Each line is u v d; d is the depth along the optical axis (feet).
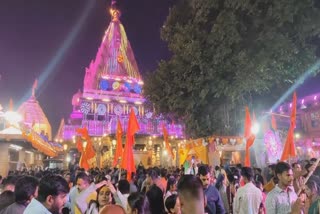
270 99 57.77
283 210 18.65
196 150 55.21
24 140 62.69
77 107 238.27
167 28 61.36
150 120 156.04
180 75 55.57
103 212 9.93
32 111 181.88
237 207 23.16
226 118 56.03
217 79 48.80
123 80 260.83
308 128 96.22
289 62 46.96
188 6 58.70
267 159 54.24
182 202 10.00
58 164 161.27
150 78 62.95
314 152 78.38
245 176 23.85
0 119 59.72
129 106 229.86
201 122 57.11
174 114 64.23
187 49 50.90
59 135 187.01
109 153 156.15
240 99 54.39
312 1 40.98
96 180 30.25
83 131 53.01
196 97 54.60
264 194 27.63
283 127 75.51
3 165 63.52
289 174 19.08
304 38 44.88
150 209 18.13
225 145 53.06
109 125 160.86
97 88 250.98
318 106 91.86
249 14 44.52
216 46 47.91
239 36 44.42
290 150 30.94
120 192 22.36
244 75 45.57
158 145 153.28
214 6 48.93
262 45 44.96
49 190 13.48
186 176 10.52
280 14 41.29
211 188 22.26
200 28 51.29
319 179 21.95
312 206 16.96
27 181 16.65
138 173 49.85
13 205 16.25
